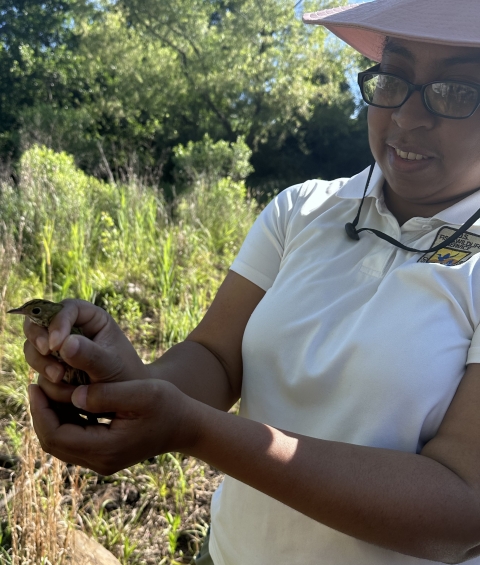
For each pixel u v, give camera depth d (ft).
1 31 58.18
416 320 3.31
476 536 2.91
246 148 40.04
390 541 2.87
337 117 67.31
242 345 4.08
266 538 3.75
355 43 5.01
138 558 7.59
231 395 4.30
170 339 13.10
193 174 35.73
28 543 6.22
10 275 13.70
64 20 60.18
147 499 8.47
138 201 21.71
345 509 2.82
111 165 42.29
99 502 8.18
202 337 4.39
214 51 57.98
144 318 14.82
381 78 3.74
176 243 18.28
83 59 57.00
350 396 3.41
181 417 2.78
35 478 6.93
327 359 3.56
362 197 4.10
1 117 55.83
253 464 2.85
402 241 3.80
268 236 4.47
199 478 9.02
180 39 57.93
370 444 3.29
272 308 3.91
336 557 3.46
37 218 18.56
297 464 2.85
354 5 4.27
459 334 3.30
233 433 2.86
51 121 41.04
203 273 17.69
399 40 3.64
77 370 2.87
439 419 3.27
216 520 4.25
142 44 57.21
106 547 7.57
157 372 3.80
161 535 7.98
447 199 3.81
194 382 3.96
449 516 2.81
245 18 56.54
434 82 3.46
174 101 58.70
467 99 3.43
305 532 3.57
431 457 3.03
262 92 59.72
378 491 2.80
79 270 15.78
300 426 3.66
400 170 3.70
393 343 3.30
